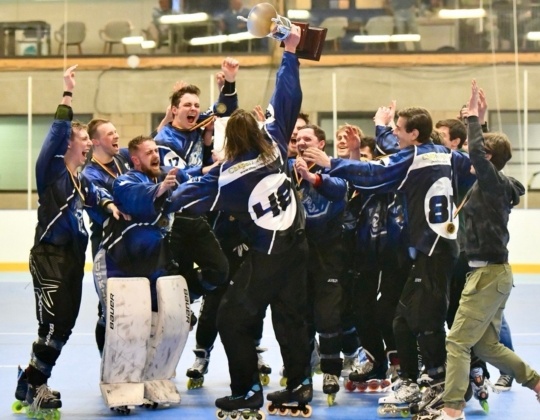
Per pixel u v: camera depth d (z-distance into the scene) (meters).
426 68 18.69
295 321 6.62
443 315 6.54
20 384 6.96
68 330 6.78
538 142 17.97
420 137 6.70
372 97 18.56
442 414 6.31
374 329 7.59
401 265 7.16
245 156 6.17
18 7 18.83
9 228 18.06
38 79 18.33
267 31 6.31
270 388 8.09
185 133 7.89
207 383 8.30
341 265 7.21
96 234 7.66
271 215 6.17
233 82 7.94
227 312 6.29
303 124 7.78
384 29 18.91
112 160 7.35
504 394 7.74
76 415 6.94
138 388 6.91
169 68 19.08
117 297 6.77
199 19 19.14
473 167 6.23
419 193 6.52
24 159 18.03
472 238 6.29
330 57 18.62
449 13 18.67
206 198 6.21
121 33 19.03
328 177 6.79
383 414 6.85
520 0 18.48
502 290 6.23
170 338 7.01
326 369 7.21
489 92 18.44
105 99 19.00
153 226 6.97
